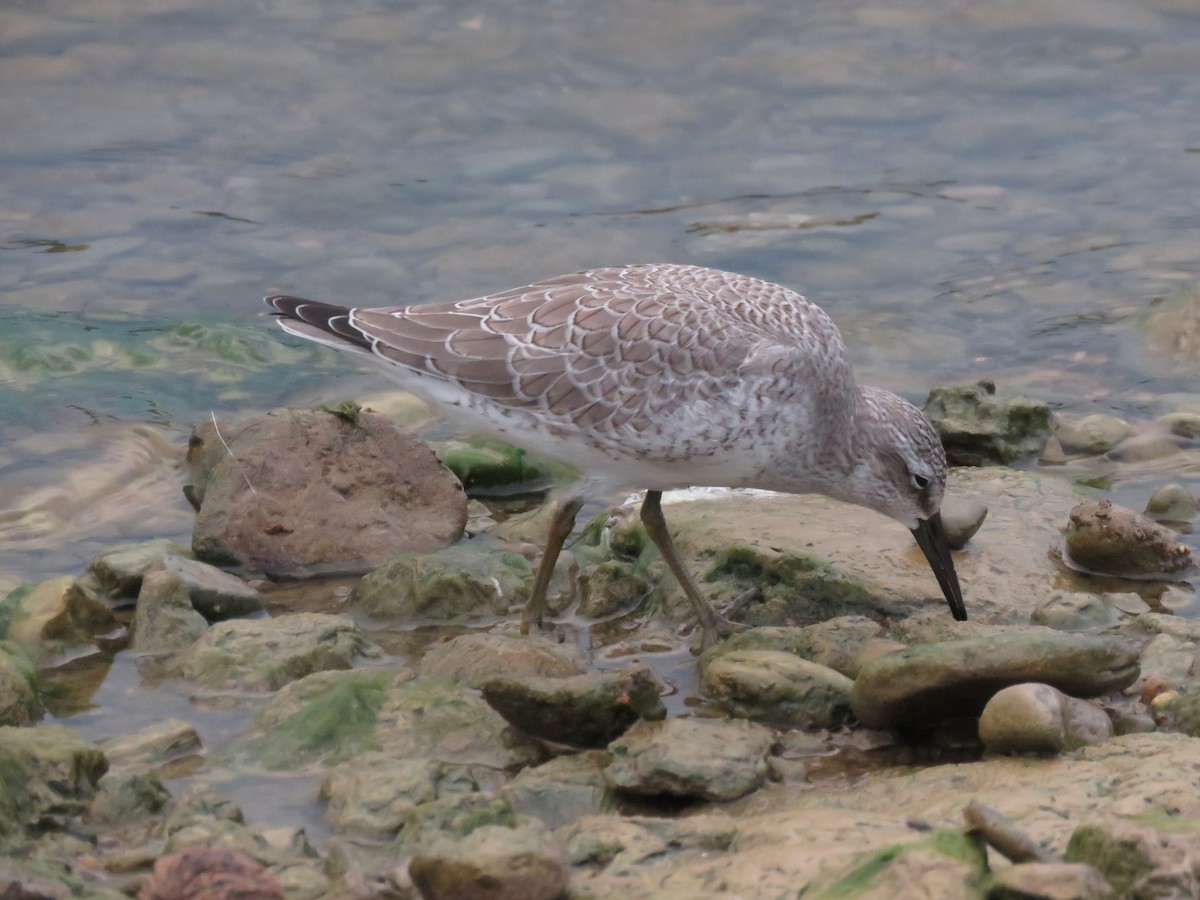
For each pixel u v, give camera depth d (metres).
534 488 14.43
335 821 8.54
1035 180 19.95
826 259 18.45
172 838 8.05
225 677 10.34
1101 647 9.41
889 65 22.36
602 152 20.42
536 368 11.19
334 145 20.41
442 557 11.96
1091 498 13.47
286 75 21.78
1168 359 16.53
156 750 9.34
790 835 7.82
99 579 11.62
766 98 21.59
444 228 18.77
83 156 19.91
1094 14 23.27
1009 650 9.29
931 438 11.91
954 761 9.39
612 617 11.78
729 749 9.02
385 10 23.41
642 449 11.18
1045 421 14.89
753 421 11.13
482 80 21.84
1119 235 18.91
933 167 20.19
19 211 18.83
